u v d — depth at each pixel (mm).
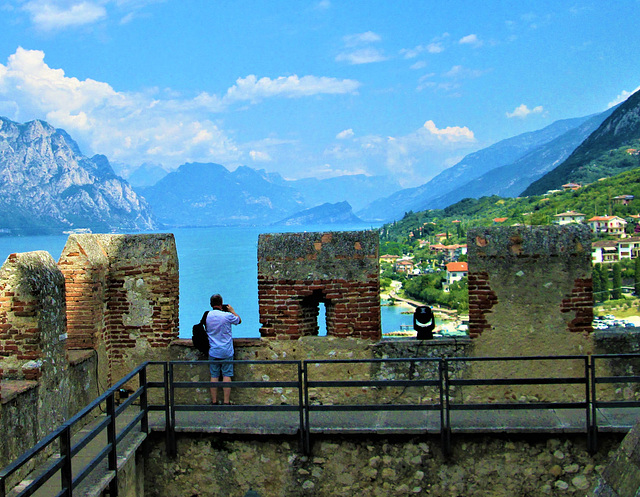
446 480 7059
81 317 8289
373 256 8234
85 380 8055
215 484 7445
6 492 6070
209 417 7723
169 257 8727
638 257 108250
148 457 7527
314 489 7254
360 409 6996
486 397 8141
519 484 6992
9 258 6855
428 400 8227
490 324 8094
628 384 7926
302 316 8469
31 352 6793
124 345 8836
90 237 8586
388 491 7141
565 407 6816
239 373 8508
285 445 7277
